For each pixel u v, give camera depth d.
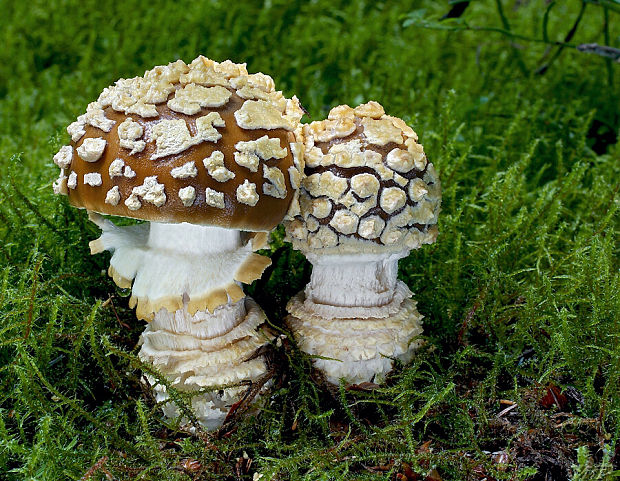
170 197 0.24
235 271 0.27
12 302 0.30
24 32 0.64
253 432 0.28
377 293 0.28
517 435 0.27
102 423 0.27
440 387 0.29
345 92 0.52
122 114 0.24
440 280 0.34
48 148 0.44
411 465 0.27
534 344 0.30
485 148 0.45
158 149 0.24
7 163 0.42
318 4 0.67
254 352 0.28
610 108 0.51
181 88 0.25
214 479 0.27
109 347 0.27
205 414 0.28
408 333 0.29
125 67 0.56
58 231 0.34
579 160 0.43
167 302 0.26
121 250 0.27
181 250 0.26
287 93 0.53
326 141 0.26
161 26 0.61
